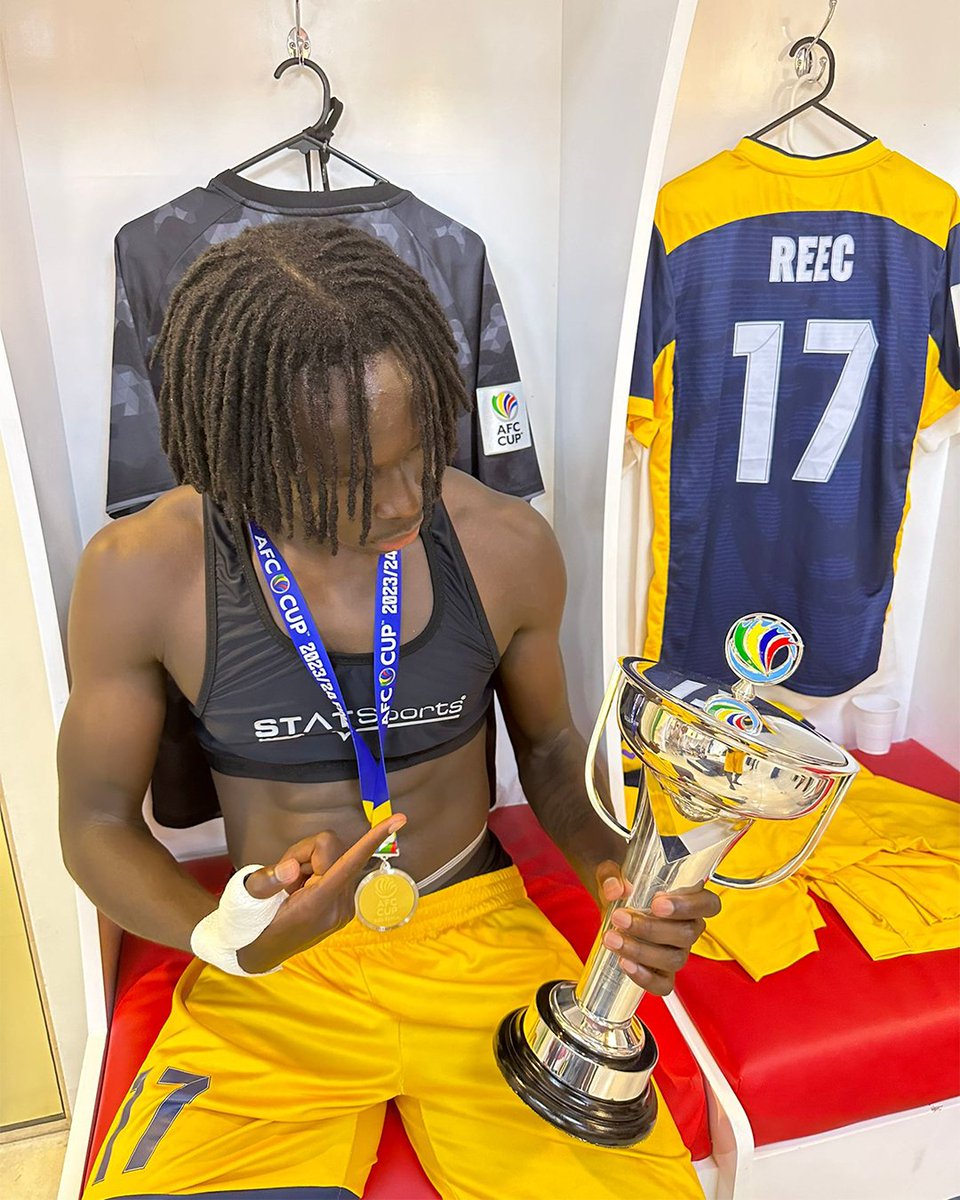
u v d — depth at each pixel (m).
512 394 1.12
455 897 0.94
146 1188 0.73
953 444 1.38
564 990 0.82
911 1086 1.00
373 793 0.84
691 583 1.30
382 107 1.08
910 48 1.22
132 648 0.81
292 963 0.89
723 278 1.19
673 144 1.20
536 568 0.90
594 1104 0.78
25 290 0.95
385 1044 0.84
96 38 0.98
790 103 1.21
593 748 0.77
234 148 1.05
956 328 1.23
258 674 0.81
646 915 0.72
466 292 1.07
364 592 0.83
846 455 1.26
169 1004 0.98
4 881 1.23
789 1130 0.97
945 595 1.45
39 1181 1.22
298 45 0.99
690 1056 0.95
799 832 1.27
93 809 0.84
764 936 1.09
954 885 1.19
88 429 1.09
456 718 0.89
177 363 0.70
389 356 0.65
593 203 1.05
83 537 1.13
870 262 1.20
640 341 1.18
